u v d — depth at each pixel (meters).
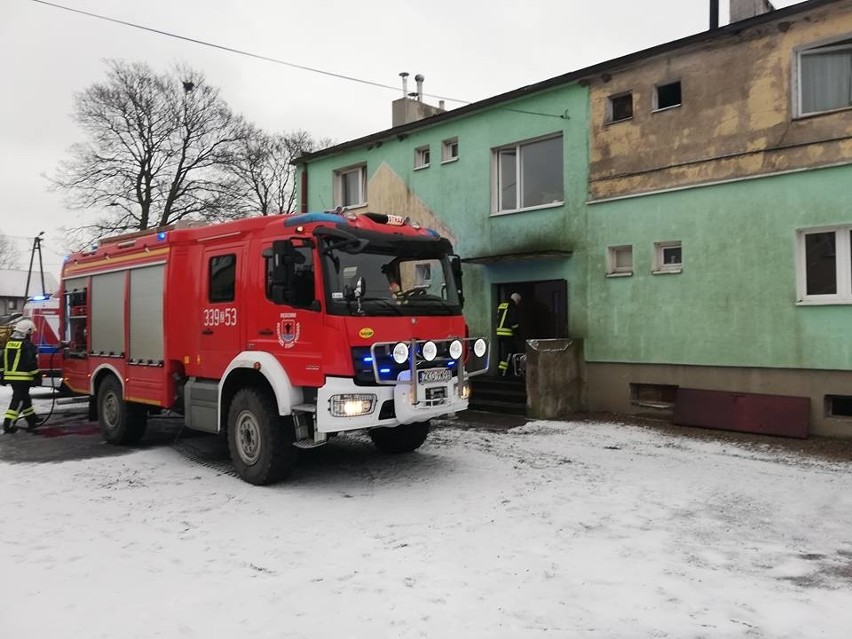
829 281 8.97
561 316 12.13
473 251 13.37
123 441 9.21
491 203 13.09
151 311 8.50
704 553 4.90
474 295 13.33
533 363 10.87
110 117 30.34
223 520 5.75
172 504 6.26
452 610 3.95
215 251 7.74
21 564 4.75
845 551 4.95
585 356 11.45
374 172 15.48
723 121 9.77
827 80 9.02
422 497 6.43
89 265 10.01
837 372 8.77
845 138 8.69
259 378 7.12
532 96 12.27
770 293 9.32
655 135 10.52
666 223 10.39
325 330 6.39
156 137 31.38
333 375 6.41
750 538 5.24
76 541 5.24
